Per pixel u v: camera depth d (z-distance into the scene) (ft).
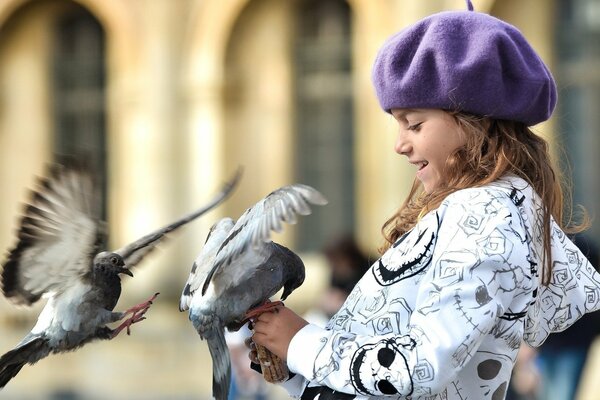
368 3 63.31
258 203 11.98
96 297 13.92
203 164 65.98
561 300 13.69
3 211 71.00
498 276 12.07
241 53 66.69
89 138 69.97
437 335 11.84
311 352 12.46
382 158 64.08
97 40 70.13
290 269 12.81
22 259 13.65
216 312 12.48
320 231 66.49
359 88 64.75
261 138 66.64
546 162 13.32
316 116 66.64
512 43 13.01
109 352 63.00
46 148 70.64
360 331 12.64
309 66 66.69
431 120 13.10
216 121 65.87
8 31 70.64
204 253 12.89
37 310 14.07
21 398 56.44
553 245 13.53
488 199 12.46
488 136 13.10
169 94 66.54
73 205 13.56
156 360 62.54
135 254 14.10
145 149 66.95
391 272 12.68
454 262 12.09
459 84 12.82
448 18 13.10
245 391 33.14
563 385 31.94
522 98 13.01
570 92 61.26
